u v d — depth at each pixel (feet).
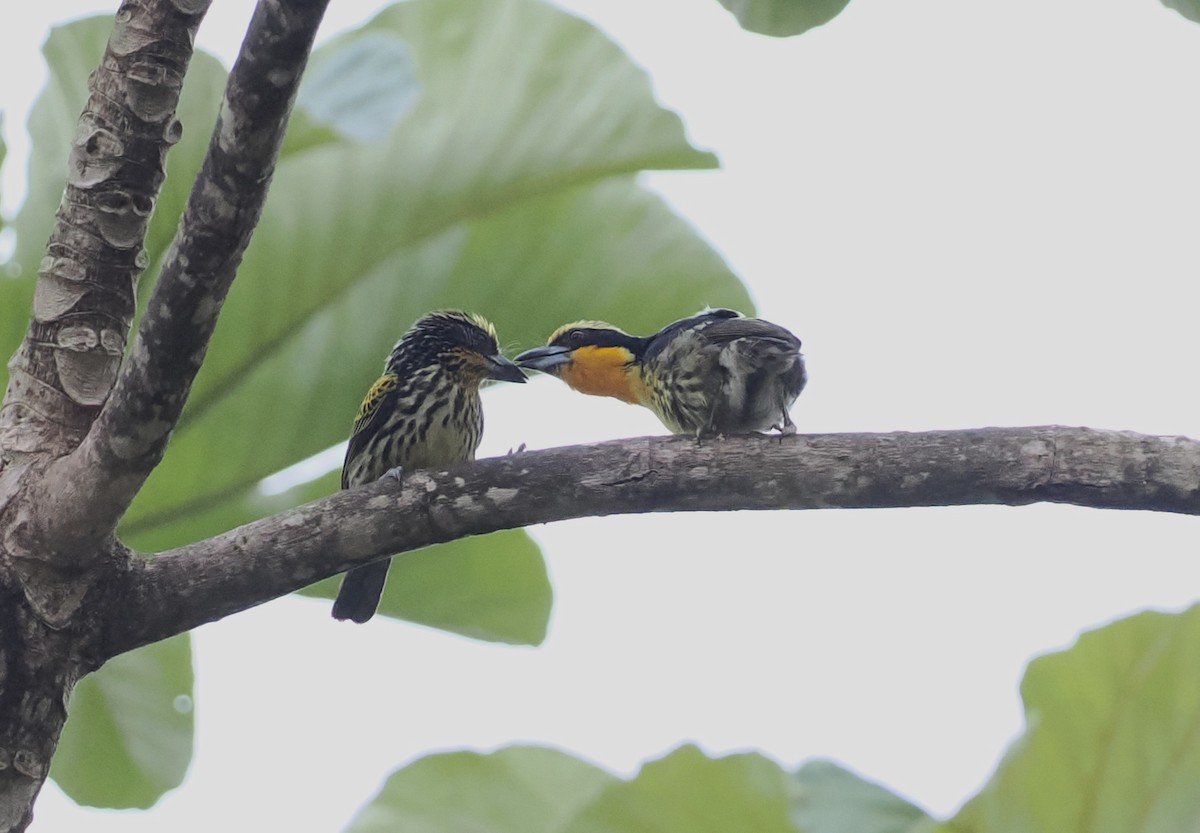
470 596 33.40
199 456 28.60
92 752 33.19
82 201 24.08
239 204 21.18
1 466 23.75
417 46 30.50
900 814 23.41
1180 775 22.88
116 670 33.04
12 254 28.35
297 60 20.17
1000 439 24.41
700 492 24.94
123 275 24.45
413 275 30.12
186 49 23.35
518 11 31.04
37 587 23.39
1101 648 23.13
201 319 21.85
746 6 28.22
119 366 24.64
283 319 29.07
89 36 29.66
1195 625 23.15
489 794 27.63
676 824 24.08
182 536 29.43
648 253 32.22
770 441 25.07
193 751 33.58
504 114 30.19
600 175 30.66
